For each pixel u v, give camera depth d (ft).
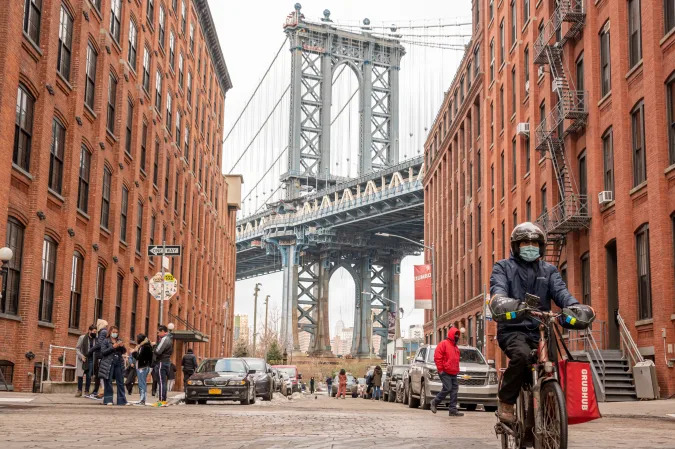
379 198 358.23
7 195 69.21
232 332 265.13
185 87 160.45
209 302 203.10
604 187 93.91
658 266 76.69
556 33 111.65
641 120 83.41
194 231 175.01
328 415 52.44
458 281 190.49
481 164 165.07
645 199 81.61
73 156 87.76
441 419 51.26
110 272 104.12
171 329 85.51
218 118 218.38
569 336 99.40
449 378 58.70
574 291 99.91
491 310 19.10
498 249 144.87
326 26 468.75
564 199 99.96
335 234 415.44
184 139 160.15
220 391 77.25
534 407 18.24
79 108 89.66
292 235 432.66
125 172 112.06
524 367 18.54
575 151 102.63
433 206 236.63
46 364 81.00
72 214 87.61
